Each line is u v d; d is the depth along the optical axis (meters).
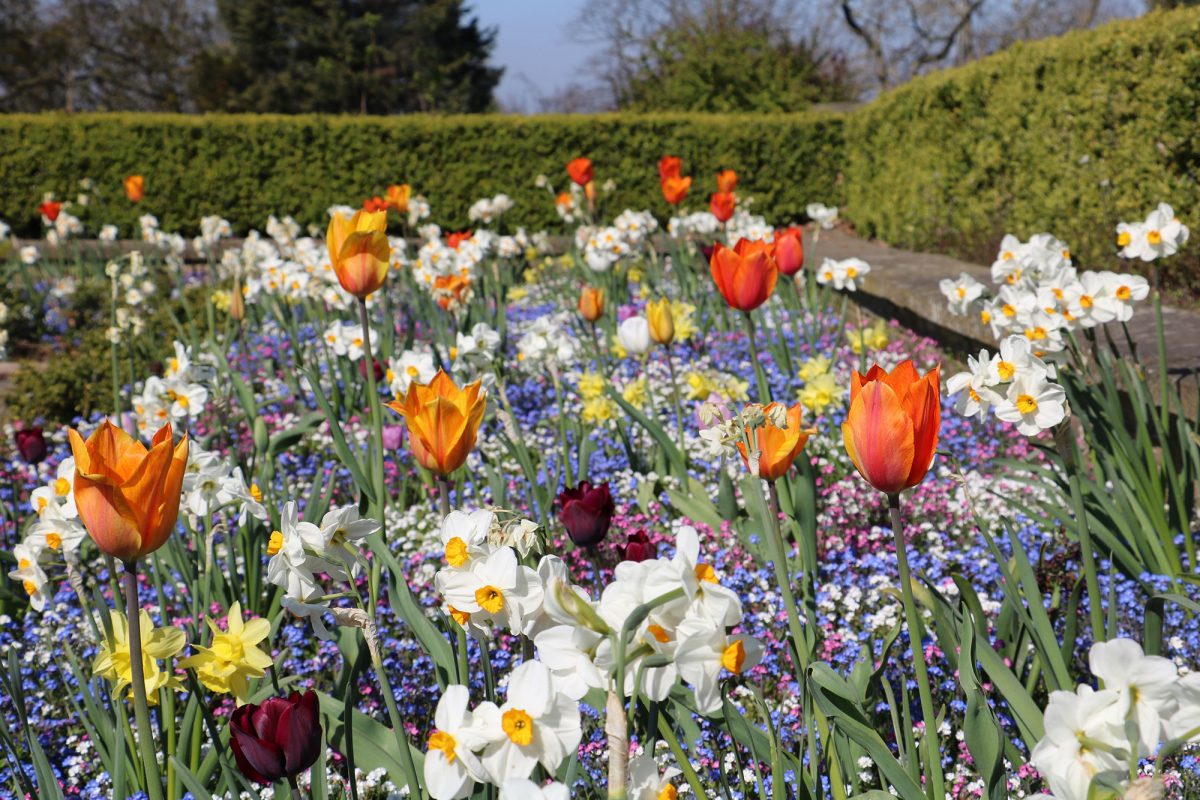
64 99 44.59
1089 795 1.26
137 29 44.06
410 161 15.16
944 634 2.22
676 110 22.47
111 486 1.51
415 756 2.14
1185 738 1.25
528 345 5.01
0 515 4.66
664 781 1.44
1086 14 31.25
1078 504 2.32
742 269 3.52
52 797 2.05
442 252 7.11
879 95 13.59
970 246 9.83
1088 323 3.50
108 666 1.93
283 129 15.07
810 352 6.55
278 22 44.03
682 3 35.66
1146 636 2.25
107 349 7.26
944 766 2.42
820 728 1.95
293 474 5.19
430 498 4.71
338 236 2.79
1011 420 2.35
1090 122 7.75
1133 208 7.26
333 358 6.37
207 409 5.13
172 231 15.22
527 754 1.37
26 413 6.58
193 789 1.76
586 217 9.42
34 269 11.81
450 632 2.23
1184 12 6.79
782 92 21.52
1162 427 3.53
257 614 3.47
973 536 3.93
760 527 3.72
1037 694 2.64
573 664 1.43
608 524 2.53
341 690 2.42
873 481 1.58
